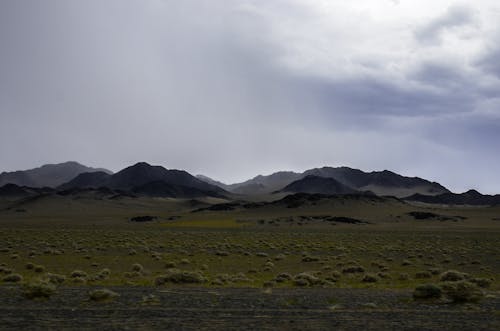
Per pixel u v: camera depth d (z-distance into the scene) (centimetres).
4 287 2662
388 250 6669
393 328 1744
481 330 1731
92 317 1847
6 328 1647
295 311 2047
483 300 2394
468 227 19488
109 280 3325
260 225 19088
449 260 5222
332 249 6756
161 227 15438
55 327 1672
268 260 5206
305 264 4856
